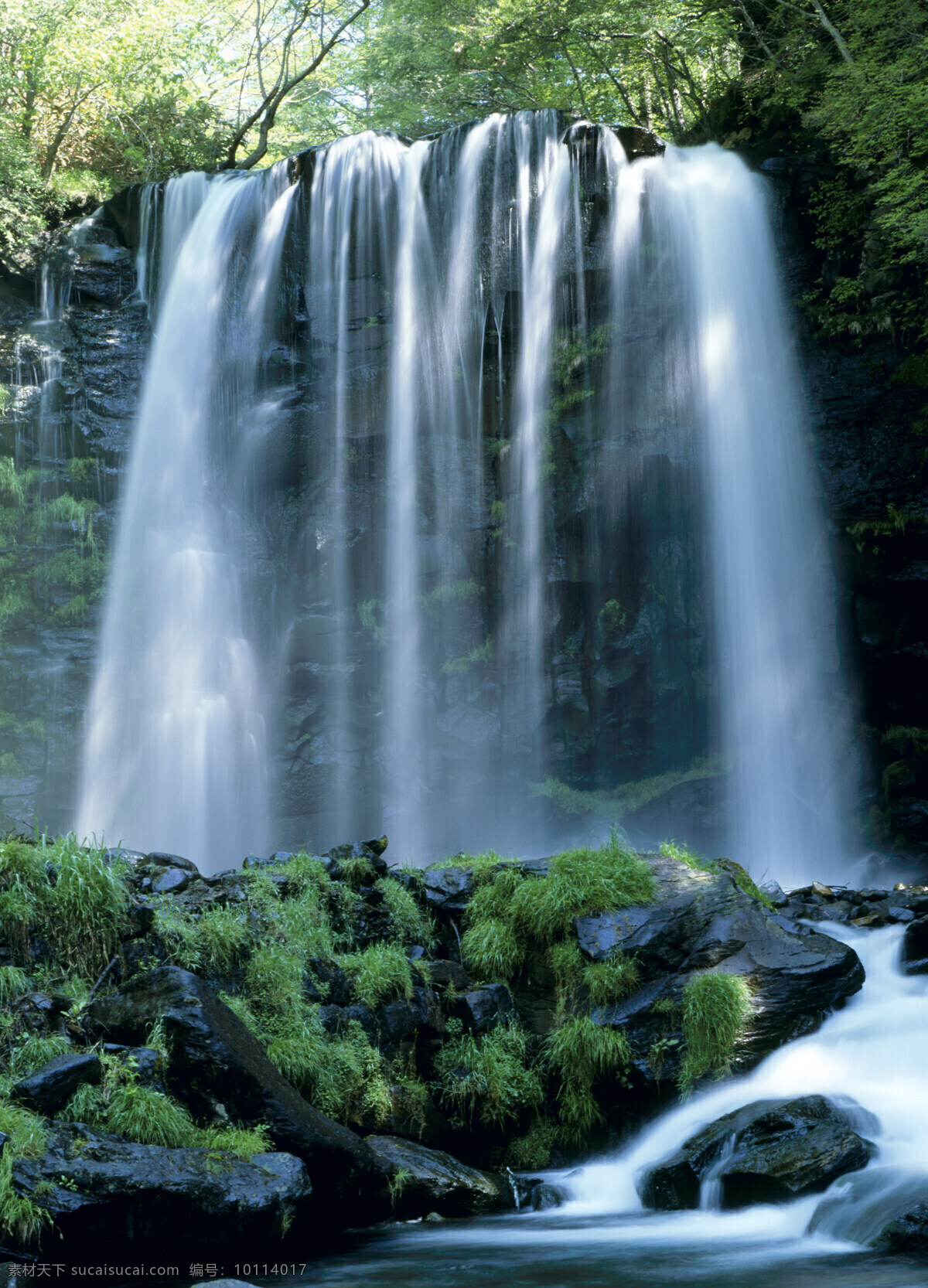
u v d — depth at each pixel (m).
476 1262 6.07
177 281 20.92
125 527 19.83
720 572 18.11
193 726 19.03
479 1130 8.22
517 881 9.22
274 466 19.92
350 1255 6.29
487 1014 8.46
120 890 7.52
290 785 18.73
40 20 22.48
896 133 16.94
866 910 11.34
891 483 17.25
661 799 17.72
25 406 19.92
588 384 18.81
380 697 19.11
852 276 18.38
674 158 19.19
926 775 16.61
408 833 18.58
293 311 20.23
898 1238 5.99
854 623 17.42
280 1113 6.50
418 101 26.92
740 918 8.88
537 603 18.75
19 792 18.08
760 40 22.12
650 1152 7.87
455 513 19.42
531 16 23.38
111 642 19.14
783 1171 6.79
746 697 17.89
